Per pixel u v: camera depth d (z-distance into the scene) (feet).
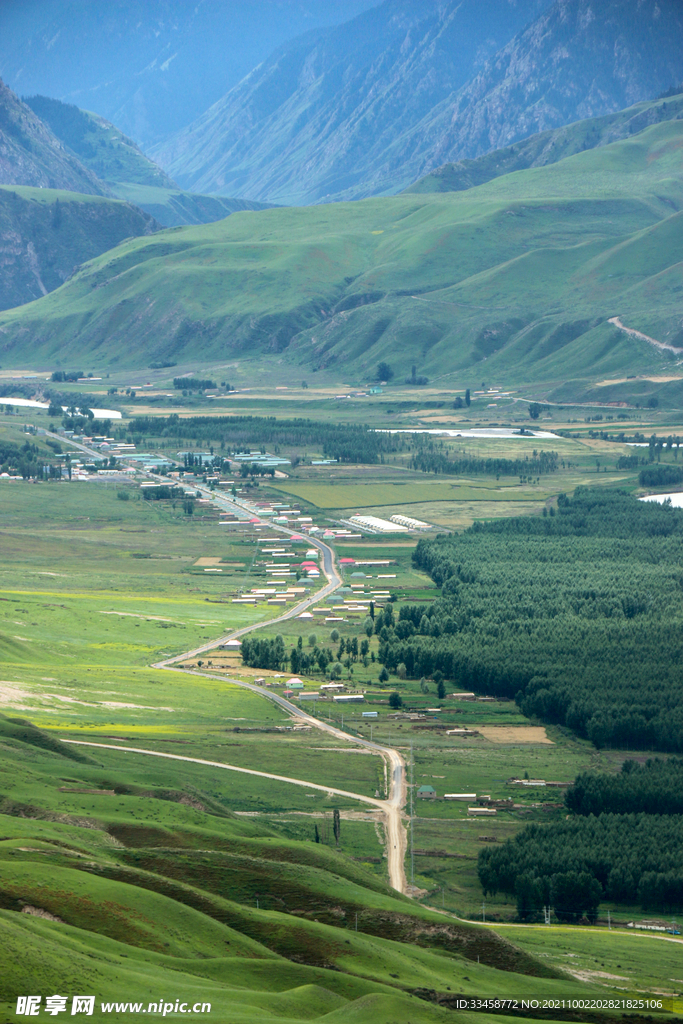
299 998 529.86
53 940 530.68
